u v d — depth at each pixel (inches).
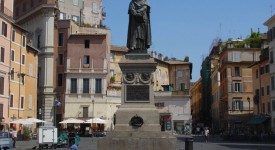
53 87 2731.3
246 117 3100.4
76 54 2696.9
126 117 781.3
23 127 2209.6
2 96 2032.5
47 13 2753.4
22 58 2306.8
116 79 3376.0
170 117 2883.9
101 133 2417.6
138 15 842.8
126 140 743.1
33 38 2864.2
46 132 1385.3
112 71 3358.8
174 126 2893.7
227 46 3319.4
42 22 2773.1
